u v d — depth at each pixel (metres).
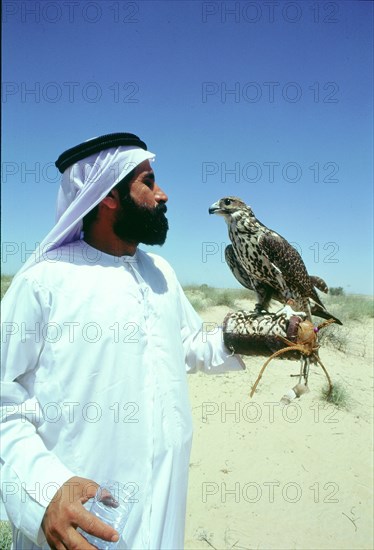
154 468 1.81
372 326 12.09
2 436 1.64
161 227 2.00
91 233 2.00
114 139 1.93
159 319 1.96
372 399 6.88
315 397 6.66
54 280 1.79
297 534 4.13
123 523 1.67
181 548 1.94
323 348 9.16
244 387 6.77
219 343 2.15
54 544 1.54
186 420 1.95
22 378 1.80
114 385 1.76
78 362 1.73
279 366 7.68
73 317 1.76
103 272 1.88
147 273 2.08
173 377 1.92
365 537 4.13
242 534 4.09
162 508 1.79
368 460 5.29
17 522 1.59
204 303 12.26
